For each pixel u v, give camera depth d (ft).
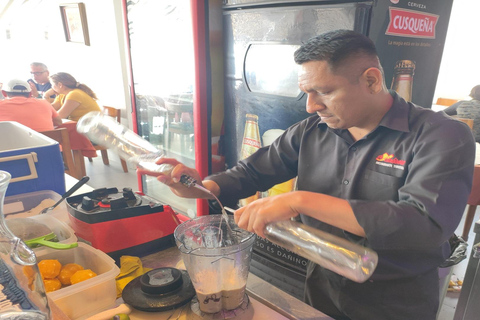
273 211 2.49
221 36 6.40
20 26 20.02
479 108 9.14
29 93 10.17
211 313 2.56
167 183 3.41
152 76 7.92
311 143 3.73
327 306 3.91
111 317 2.48
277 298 2.90
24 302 1.83
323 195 2.57
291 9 5.17
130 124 13.76
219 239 2.77
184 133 7.63
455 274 7.34
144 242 3.51
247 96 6.19
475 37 13.82
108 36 13.48
